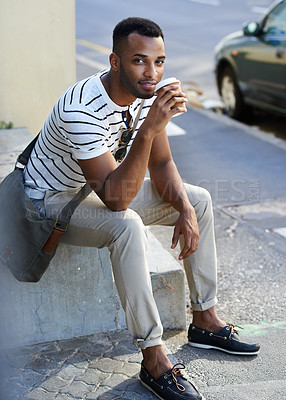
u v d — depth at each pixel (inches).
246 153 227.0
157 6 697.0
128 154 91.6
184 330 117.0
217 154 225.8
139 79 90.0
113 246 93.4
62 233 95.3
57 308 109.7
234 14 621.3
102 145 92.4
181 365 104.7
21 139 156.4
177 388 93.4
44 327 109.8
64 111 91.4
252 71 255.8
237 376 101.6
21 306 107.1
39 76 177.9
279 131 261.1
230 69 272.2
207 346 109.1
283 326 119.0
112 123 95.0
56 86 181.0
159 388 94.1
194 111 288.4
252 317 123.1
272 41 242.8
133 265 92.5
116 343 109.9
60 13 174.9
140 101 98.3
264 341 113.0
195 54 436.5
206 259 106.7
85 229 96.3
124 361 104.5
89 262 108.7
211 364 105.2
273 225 168.6
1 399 92.6
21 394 95.1
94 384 98.2
